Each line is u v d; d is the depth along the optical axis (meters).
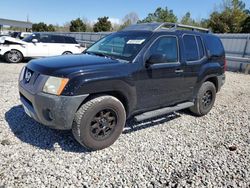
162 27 4.47
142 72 3.74
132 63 3.66
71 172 2.94
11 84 6.98
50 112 3.12
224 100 6.80
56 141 3.66
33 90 3.24
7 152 3.26
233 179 3.02
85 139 3.30
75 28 54.69
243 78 11.16
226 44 15.14
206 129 4.59
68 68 3.22
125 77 3.51
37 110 3.23
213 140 4.12
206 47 5.09
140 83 3.76
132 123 4.55
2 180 2.69
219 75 5.44
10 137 3.68
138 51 3.78
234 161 3.46
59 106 3.05
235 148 3.82
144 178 2.93
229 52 15.05
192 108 5.16
